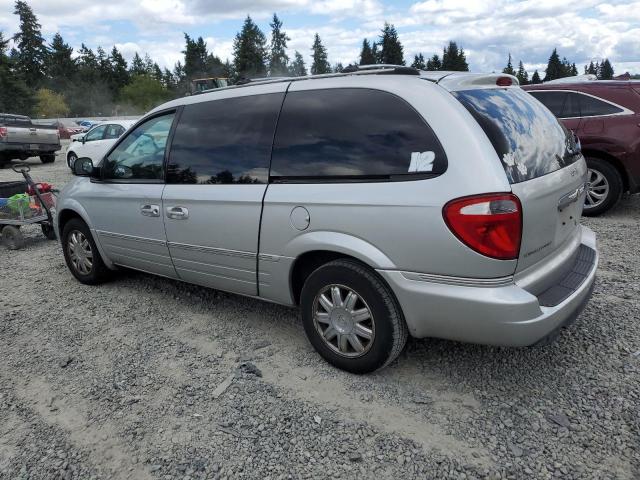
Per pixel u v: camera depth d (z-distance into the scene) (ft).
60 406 9.96
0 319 14.08
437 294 8.75
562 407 9.16
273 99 11.14
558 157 10.09
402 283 9.08
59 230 16.89
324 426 8.96
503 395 9.59
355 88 9.96
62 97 225.56
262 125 11.15
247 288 11.82
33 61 271.08
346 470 7.97
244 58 238.68
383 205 9.04
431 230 8.57
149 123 13.75
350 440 8.60
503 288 8.45
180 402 9.87
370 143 9.48
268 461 8.23
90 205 15.16
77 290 16.16
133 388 10.44
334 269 9.96
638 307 12.85
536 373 10.23
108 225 14.73
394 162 9.13
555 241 9.69
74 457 8.55
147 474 8.09
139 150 13.79
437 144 8.71
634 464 7.76
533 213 8.66
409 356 11.07
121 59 282.36
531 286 8.92
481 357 10.89
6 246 21.90
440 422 8.93
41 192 22.67
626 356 10.66
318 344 10.77
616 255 16.89
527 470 7.76
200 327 13.07
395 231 8.95
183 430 9.06
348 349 10.37
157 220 13.12
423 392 9.80
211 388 10.28
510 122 9.37
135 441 8.86
